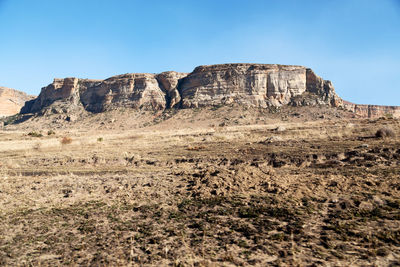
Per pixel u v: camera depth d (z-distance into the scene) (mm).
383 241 5754
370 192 8742
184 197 9820
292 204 8227
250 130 45594
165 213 8422
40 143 35125
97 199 10359
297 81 125688
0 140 49281
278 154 17438
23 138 52312
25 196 11180
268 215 7645
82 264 5504
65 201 10312
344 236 6035
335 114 102188
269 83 124250
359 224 6660
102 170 17406
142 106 135125
